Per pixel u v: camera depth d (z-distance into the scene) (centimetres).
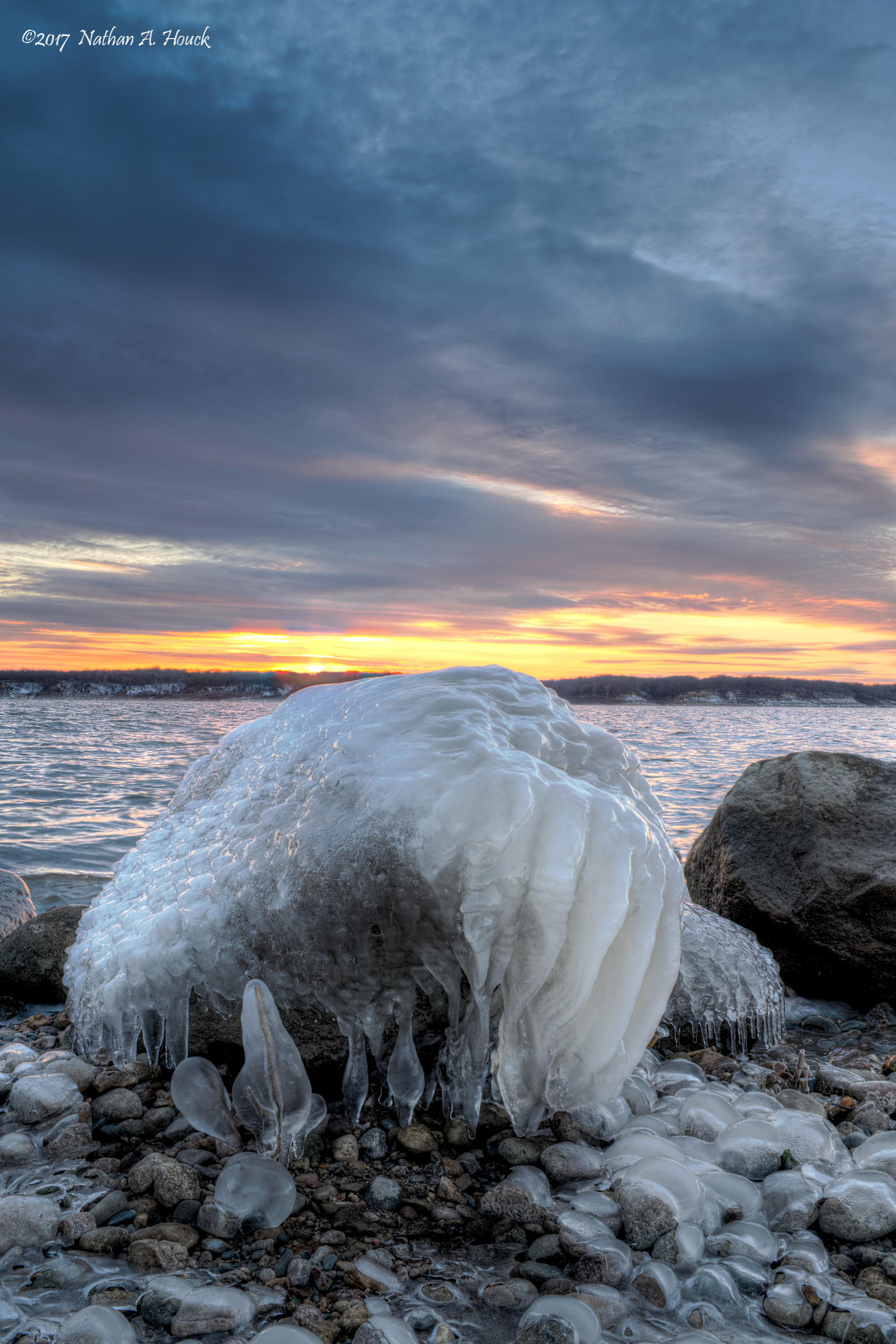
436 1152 238
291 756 294
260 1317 171
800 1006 408
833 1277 191
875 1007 396
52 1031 337
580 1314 166
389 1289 180
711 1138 250
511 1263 192
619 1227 203
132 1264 188
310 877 244
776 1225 211
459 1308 175
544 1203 214
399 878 231
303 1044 264
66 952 376
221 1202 202
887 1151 236
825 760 459
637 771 284
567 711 301
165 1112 255
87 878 655
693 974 340
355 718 280
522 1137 242
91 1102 261
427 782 234
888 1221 205
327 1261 190
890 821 422
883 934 392
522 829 222
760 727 4097
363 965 246
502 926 224
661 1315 177
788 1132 243
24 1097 254
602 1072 231
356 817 240
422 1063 269
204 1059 243
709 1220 207
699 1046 341
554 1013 229
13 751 1933
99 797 1165
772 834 445
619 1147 235
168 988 268
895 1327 171
